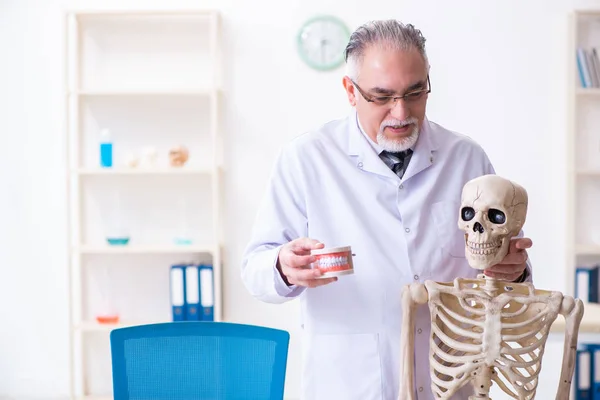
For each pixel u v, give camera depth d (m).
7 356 3.79
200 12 3.53
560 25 3.63
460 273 1.67
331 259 1.38
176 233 3.76
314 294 1.64
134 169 3.50
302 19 3.67
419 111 1.53
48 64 3.72
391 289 1.60
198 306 3.57
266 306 3.73
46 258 3.78
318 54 3.66
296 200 1.69
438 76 3.66
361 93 1.52
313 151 1.69
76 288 3.77
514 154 3.67
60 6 3.70
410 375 1.39
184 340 1.54
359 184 1.66
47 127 3.75
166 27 3.70
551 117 3.66
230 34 3.69
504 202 1.35
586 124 3.68
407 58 1.46
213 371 1.54
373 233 1.63
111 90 3.51
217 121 3.69
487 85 3.65
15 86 3.73
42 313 3.79
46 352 3.79
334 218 1.65
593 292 3.59
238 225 3.72
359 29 1.53
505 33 3.64
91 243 3.76
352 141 1.69
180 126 3.73
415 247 1.63
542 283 3.71
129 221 3.75
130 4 3.70
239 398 1.54
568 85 3.59
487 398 1.35
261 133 3.71
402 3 3.64
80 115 3.72
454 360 1.34
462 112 3.66
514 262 1.38
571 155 3.59
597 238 3.72
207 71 3.71
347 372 1.61
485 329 1.32
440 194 1.67
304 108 3.69
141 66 3.72
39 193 3.76
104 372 3.79
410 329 1.39
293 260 1.42
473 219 1.37
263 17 3.67
